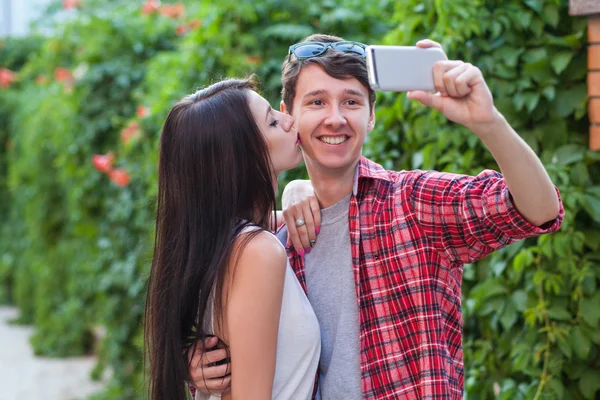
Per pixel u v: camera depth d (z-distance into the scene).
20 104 8.03
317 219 1.85
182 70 3.83
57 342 6.59
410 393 1.70
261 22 3.75
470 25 2.53
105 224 5.09
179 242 1.77
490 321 2.56
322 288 1.85
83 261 5.70
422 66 1.47
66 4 5.44
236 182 1.74
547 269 2.42
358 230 1.79
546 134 2.54
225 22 3.71
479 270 2.59
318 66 1.76
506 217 1.53
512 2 2.56
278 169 1.86
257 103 1.81
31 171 6.69
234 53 3.68
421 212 1.71
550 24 2.53
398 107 2.71
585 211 2.46
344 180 1.84
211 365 1.75
